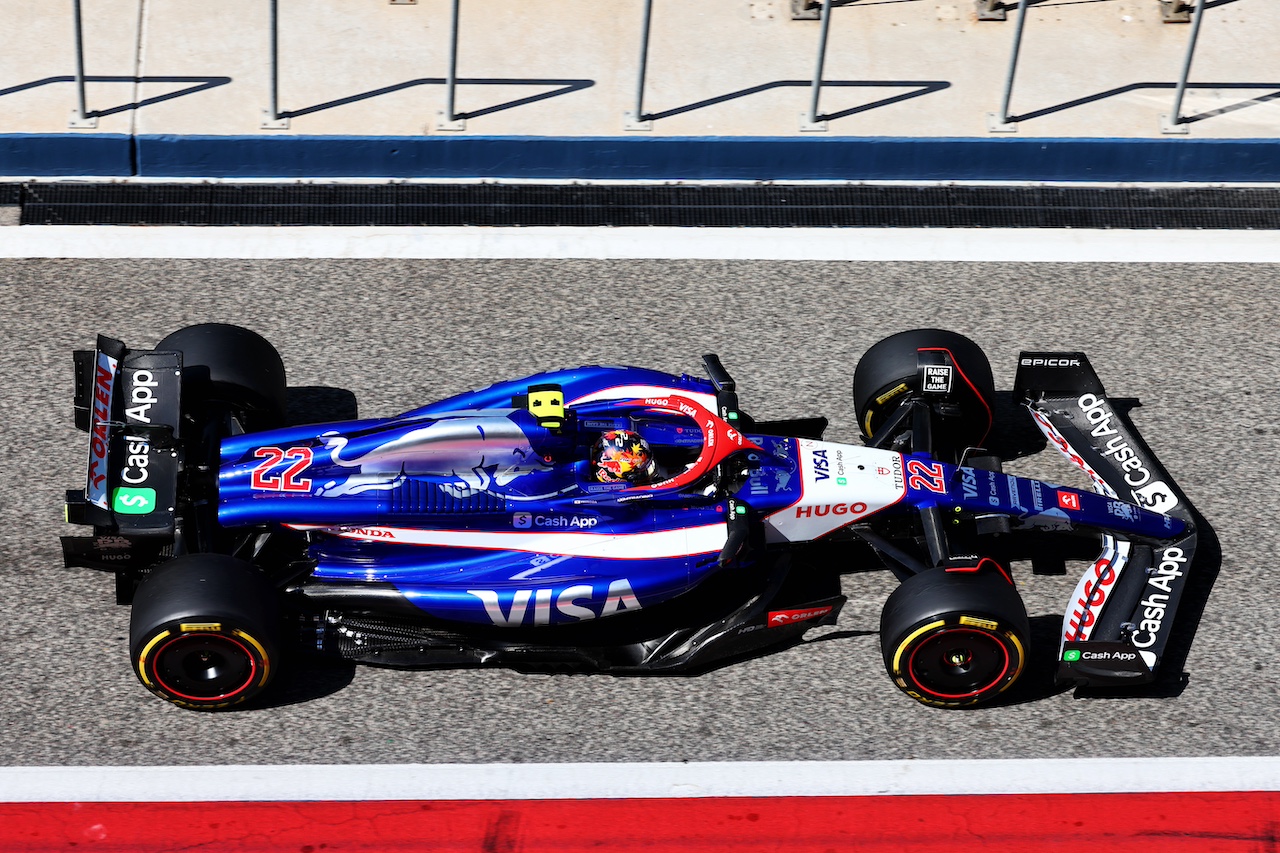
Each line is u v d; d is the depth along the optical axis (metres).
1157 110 37.28
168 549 24.23
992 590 22.59
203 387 25.34
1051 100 37.56
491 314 31.88
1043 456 29.20
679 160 35.53
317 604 23.48
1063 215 35.44
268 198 34.56
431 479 23.92
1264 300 33.25
